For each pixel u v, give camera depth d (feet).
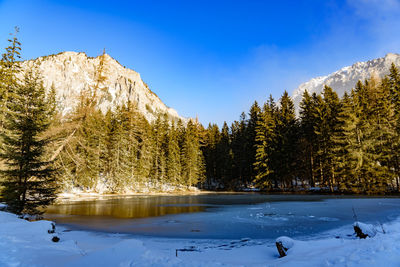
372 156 98.94
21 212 48.62
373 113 114.83
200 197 114.52
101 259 17.99
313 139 133.18
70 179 117.08
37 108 56.08
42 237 24.47
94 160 129.18
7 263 15.65
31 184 50.62
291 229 37.06
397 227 27.68
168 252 25.27
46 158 60.23
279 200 86.48
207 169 215.72
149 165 164.86
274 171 138.00
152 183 168.55
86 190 137.08
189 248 27.43
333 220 43.29
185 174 177.99
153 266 16.90
